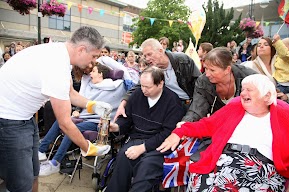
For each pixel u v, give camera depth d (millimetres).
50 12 6840
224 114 2158
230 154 1930
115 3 21859
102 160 3102
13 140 1805
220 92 2479
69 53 1854
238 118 2025
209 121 2230
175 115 2494
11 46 9141
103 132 2367
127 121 2686
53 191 2871
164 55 2820
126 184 2379
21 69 1775
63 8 7043
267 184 1822
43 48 1841
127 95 2906
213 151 1990
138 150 2342
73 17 19547
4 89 1800
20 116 1822
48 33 18375
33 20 17562
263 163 1858
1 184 2348
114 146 2982
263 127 1943
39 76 1753
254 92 1897
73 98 2463
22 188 1904
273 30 12320
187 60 2836
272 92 1903
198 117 2443
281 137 1861
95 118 3168
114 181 2375
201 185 1897
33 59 1786
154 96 2541
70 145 2891
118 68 3861
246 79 1970
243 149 1912
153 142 2389
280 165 1807
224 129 2039
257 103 1914
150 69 2465
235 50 8695
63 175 3258
